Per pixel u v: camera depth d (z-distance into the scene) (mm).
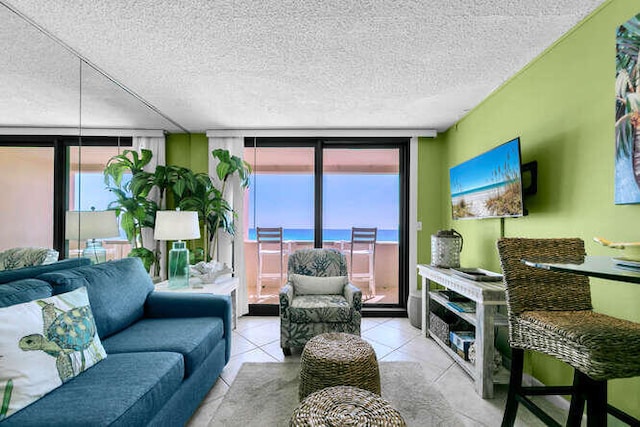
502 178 2205
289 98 2754
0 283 1602
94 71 2252
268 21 1689
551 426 1261
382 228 4758
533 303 1430
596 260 1228
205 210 3393
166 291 2545
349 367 1673
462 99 2783
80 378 1328
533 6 1578
